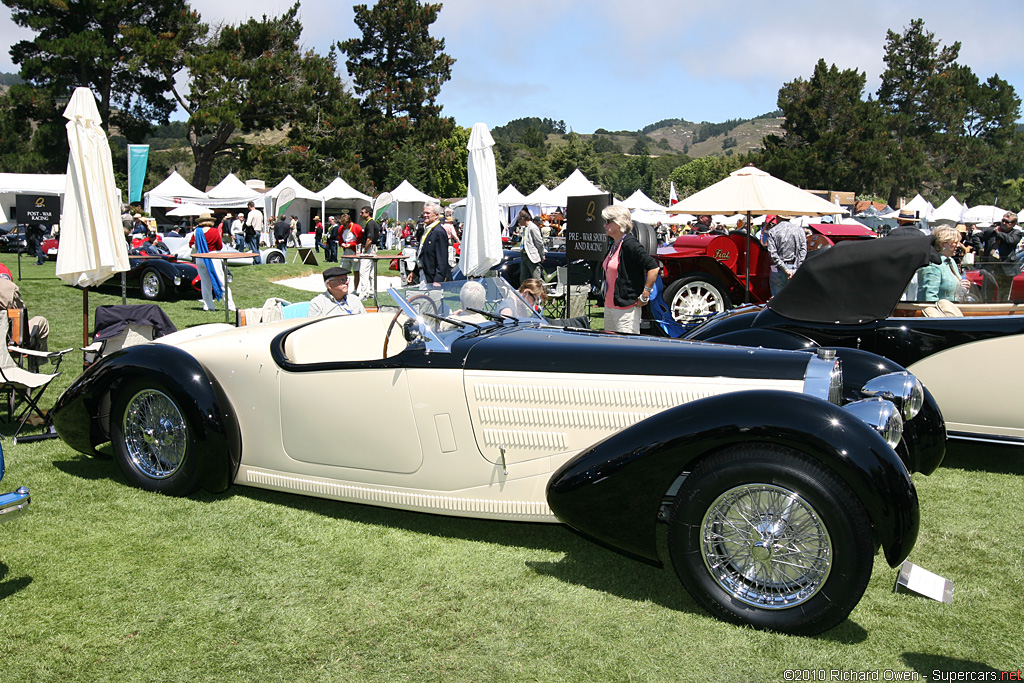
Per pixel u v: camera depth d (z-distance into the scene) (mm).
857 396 4023
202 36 45469
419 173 63094
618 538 3127
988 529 3955
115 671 2613
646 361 3367
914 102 71250
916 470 4004
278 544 3684
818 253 5102
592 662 2686
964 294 5480
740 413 2840
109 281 14023
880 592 3230
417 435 3635
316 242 30297
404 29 67000
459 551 3639
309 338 4285
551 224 25766
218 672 2617
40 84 42531
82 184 5879
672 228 28859
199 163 47969
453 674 2615
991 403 4695
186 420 4039
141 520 3943
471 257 7973
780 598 2881
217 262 12359
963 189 70938
